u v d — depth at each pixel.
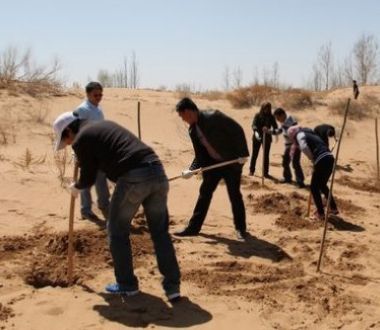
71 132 5.59
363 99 23.75
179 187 10.52
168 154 14.84
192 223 7.78
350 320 5.36
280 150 17.17
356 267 6.84
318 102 23.33
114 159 5.27
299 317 5.39
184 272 6.37
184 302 5.59
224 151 7.40
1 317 5.12
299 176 11.66
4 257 6.59
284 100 23.05
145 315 5.28
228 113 21.16
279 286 6.14
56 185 9.76
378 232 8.46
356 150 19.02
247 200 9.90
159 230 5.59
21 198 8.95
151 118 18.95
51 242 6.93
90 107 7.71
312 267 6.78
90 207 8.14
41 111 17.17
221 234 7.95
